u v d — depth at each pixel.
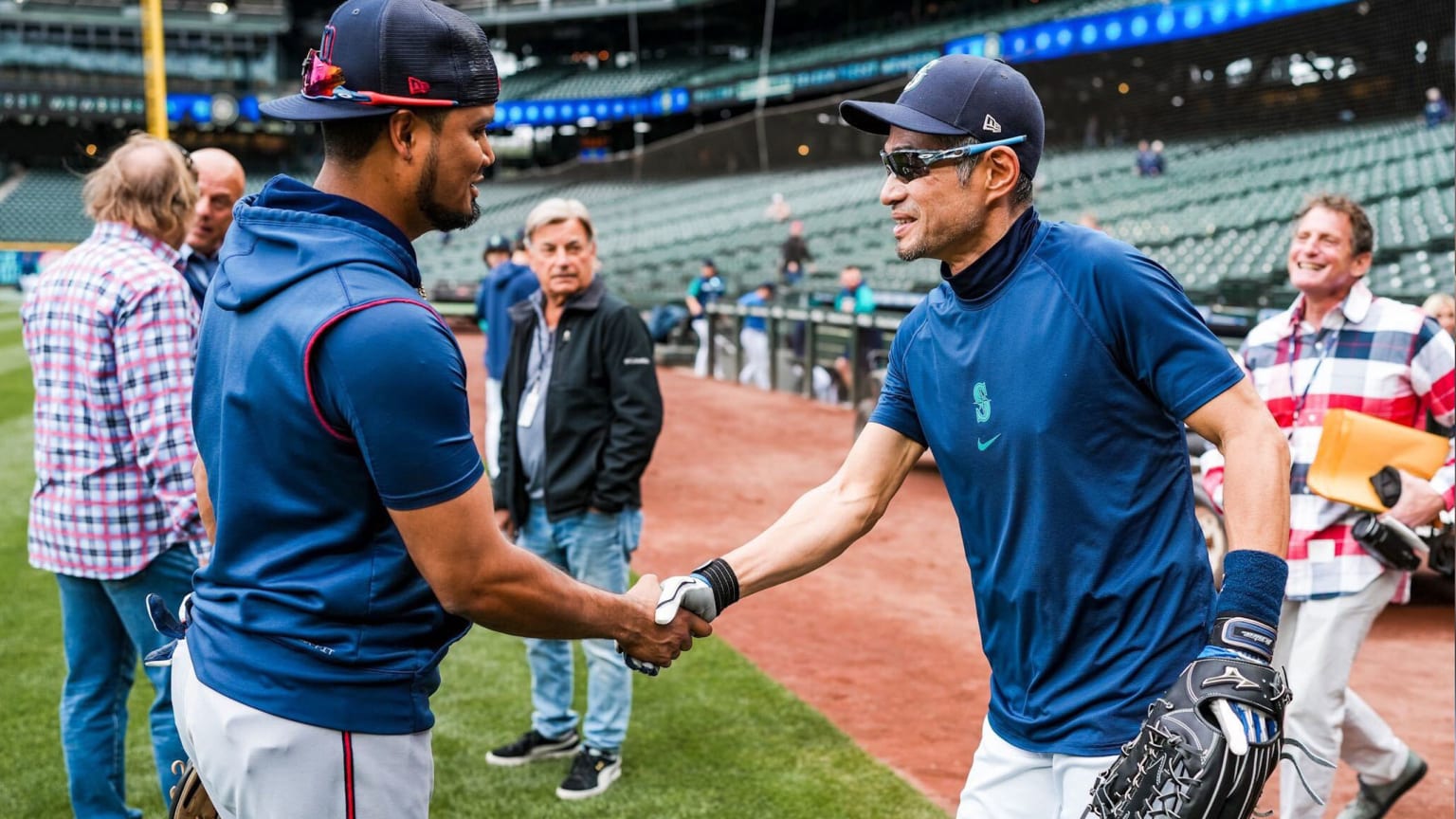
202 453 1.73
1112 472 1.82
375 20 1.61
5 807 3.38
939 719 4.17
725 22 37.56
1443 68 18.11
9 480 8.34
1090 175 21.91
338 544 1.60
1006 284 1.87
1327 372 2.96
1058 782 1.88
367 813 1.64
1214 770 1.56
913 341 2.04
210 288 1.71
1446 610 5.48
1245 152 20.31
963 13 30.56
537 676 3.75
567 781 3.49
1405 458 2.69
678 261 24.91
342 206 1.63
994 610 1.96
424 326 1.55
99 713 3.00
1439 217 13.59
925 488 8.65
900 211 1.94
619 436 3.48
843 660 4.84
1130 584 1.81
